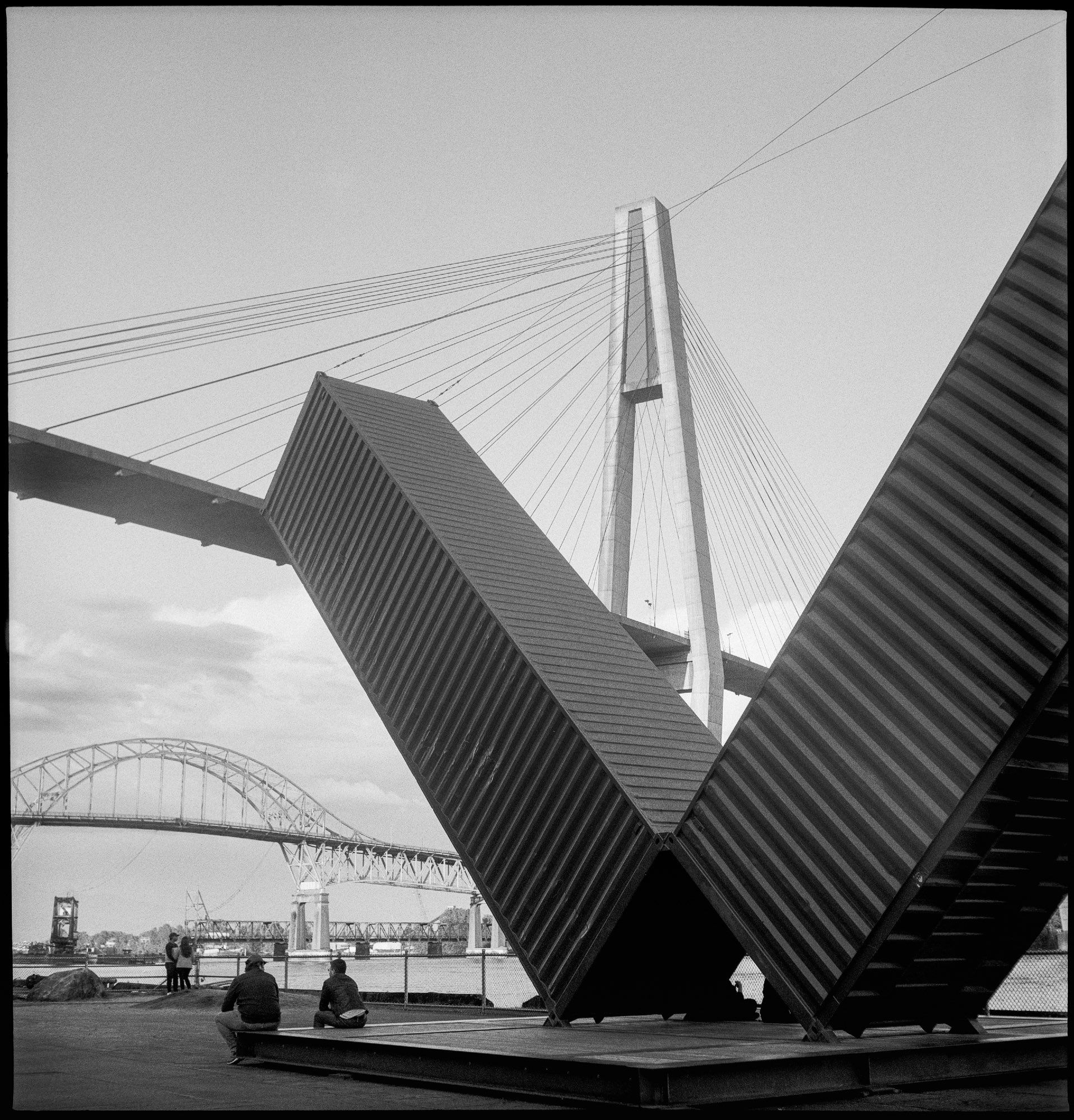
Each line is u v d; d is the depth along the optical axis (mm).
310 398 22234
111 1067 13555
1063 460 11922
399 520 19594
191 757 143625
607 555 49781
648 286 53000
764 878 13703
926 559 12859
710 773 14375
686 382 51469
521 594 18500
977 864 12984
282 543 22031
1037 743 12164
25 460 27875
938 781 12406
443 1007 24312
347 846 145125
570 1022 15914
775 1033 14305
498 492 21484
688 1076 9969
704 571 48500
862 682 13188
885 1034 14078
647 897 15430
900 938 12867
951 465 12781
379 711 19094
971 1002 14617
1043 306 12188
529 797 16578
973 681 12312
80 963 78812
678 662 48656
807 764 13484
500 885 16828
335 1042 12969
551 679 16812
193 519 32031
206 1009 26109
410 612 18938
